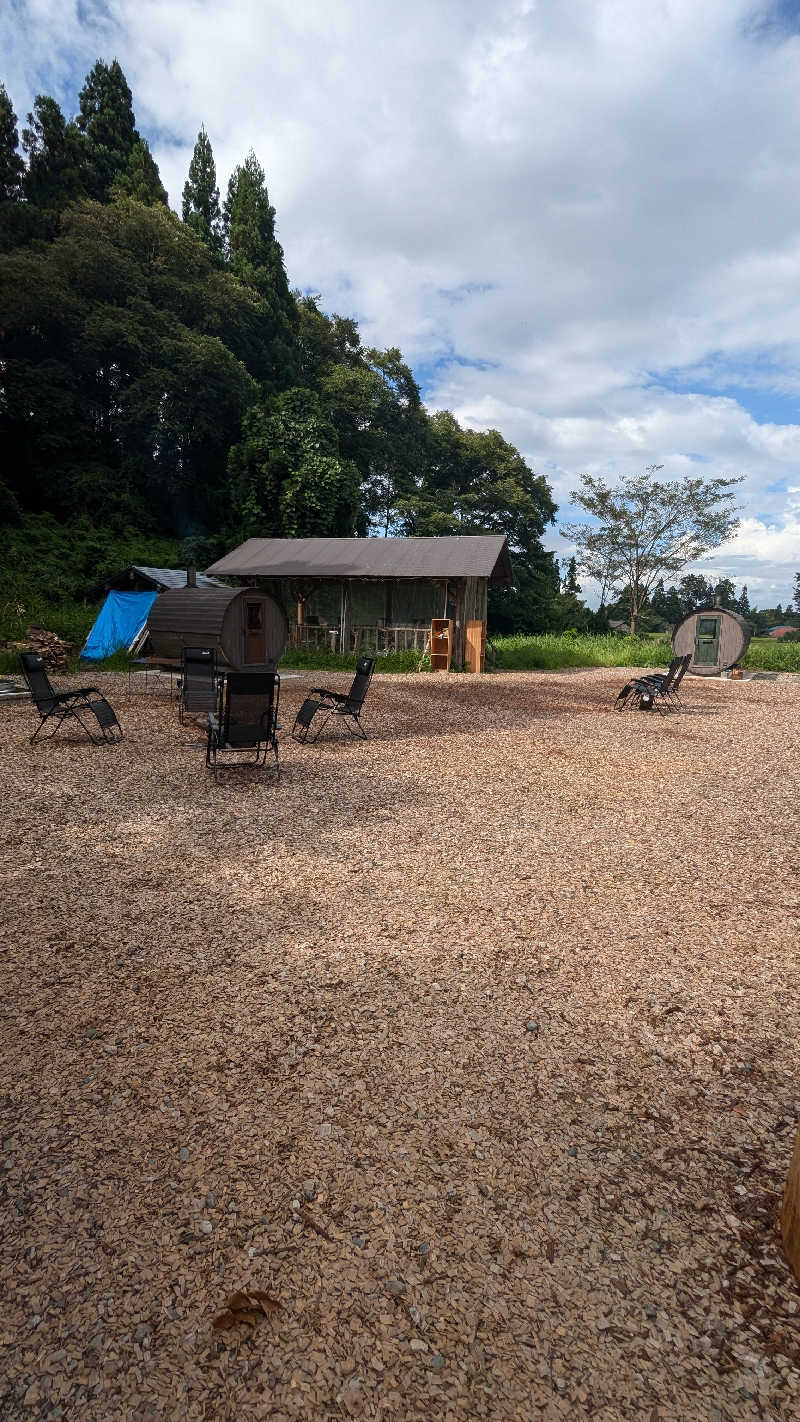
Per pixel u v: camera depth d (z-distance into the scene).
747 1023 3.01
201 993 3.14
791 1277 1.83
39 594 23.92
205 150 47.50
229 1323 1.67
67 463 32.66
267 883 4.41
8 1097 2.45
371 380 41.19
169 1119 2.36
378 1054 2.74
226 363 33.09
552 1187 2.11
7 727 9.31
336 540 22.17
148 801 6.14
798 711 13.52
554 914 4.04
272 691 7.09
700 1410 1.50
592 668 23.61
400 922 3.90
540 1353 1.62
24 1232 1.91
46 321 31.19
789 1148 2.30
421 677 17.89
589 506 39.09
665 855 5.06
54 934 3.67
